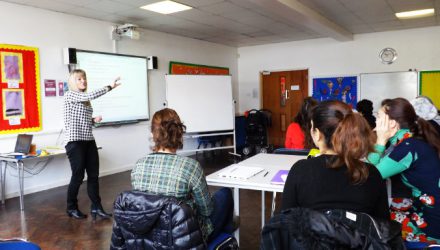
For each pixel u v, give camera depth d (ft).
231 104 24.18
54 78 16.74
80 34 17.92
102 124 18.84
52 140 16.69
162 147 5.51
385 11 18.61
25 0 14.75
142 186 5.29
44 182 16.42
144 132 21.81
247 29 22.74
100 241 10.21
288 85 28.78
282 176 6.82
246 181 6.62
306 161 4.18
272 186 6.31
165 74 23.08
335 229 3.34
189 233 4.65
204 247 4.91
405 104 5.83
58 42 16.89
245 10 17.76
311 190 3.94
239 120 27.35
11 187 15.19
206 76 23.22
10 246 4.33
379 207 3.98
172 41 23.86
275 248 3.78
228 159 23.72
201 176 5.39
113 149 19.85
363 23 21.62
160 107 22.98
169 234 4.66
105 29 19.21
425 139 5.59
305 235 3.48
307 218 3.48
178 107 22.24
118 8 16.66
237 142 27.20
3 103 14.76
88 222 11.73
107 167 19.53
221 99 23.79
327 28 20.49
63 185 17.21
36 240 10.28
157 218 4.67
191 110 22.67
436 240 5.39
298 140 10.74
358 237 3.32
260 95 30.12
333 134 4.05
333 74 26.58
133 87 20.68
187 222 4.64
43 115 16.31
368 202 3.81
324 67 26.91
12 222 11.82
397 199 5.79
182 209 4.62
